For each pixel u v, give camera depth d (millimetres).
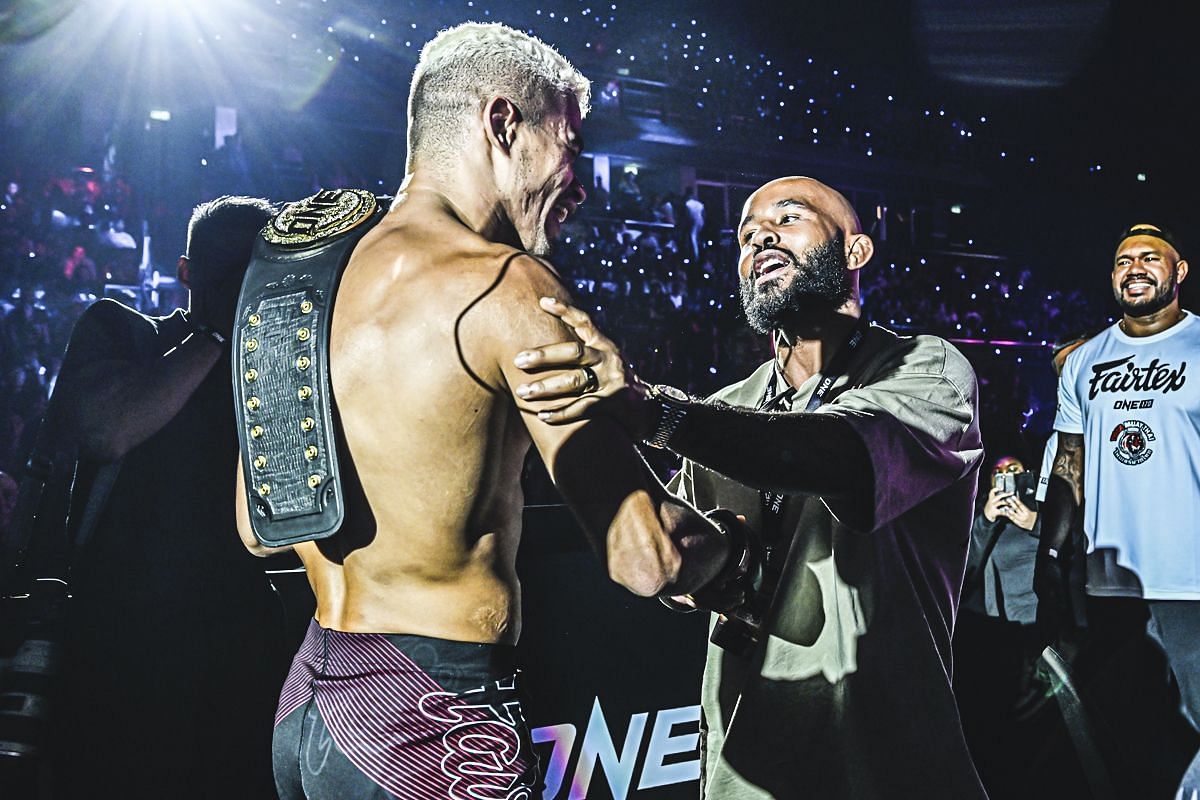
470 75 1229
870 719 1520
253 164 10195
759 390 1870
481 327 1085
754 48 15008
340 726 1109
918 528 1649
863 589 1553
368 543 1122
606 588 2084
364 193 1254
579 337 1104
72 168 9164
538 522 2057
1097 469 3184
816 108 14961
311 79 10828
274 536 1140
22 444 5691
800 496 1630
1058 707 3219
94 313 2035
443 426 1087
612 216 11305
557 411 1072
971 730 3379
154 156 9727
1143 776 2992
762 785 1553
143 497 1970
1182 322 3131
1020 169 16172
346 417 1110
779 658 1576
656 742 2119
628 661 2094
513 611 1157
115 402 1906
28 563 1892
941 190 15688
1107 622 3135
